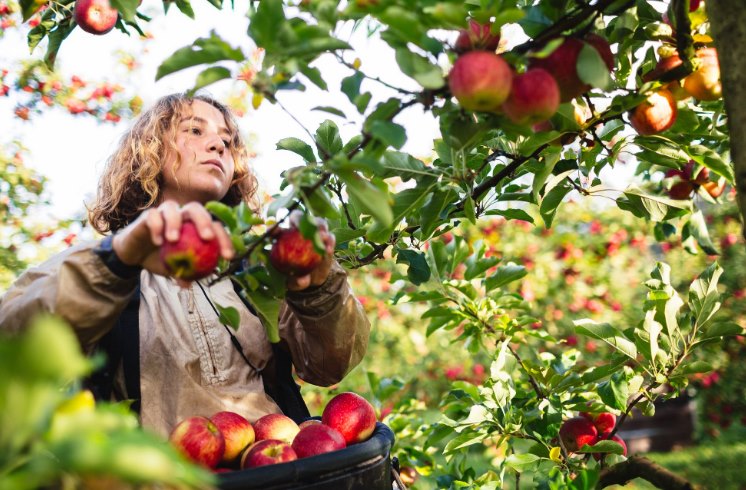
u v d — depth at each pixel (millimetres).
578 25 1250
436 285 2174
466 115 1162
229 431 1260
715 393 6309
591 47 1117
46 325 549
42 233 4785
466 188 1447
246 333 1519
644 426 8242
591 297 6547
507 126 1164
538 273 6395
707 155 1513
